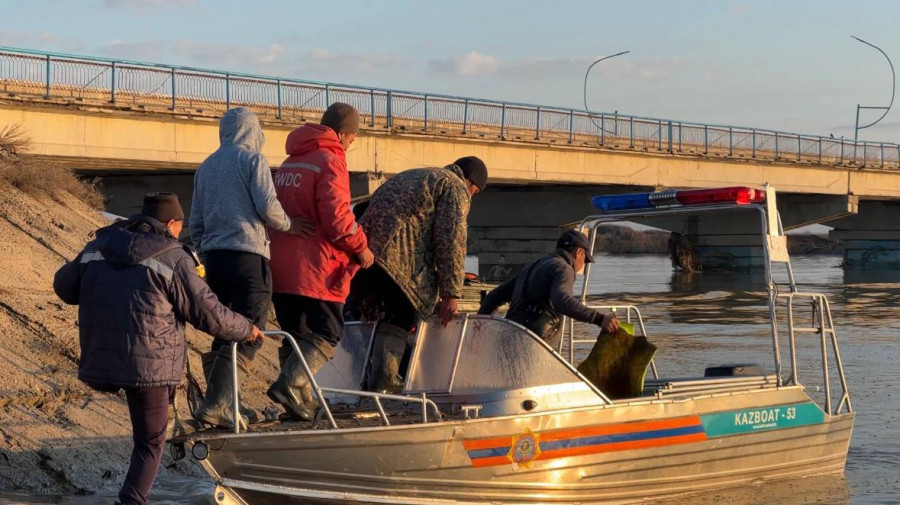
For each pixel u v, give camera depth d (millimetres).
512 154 41750
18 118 26594
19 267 12180
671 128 48594
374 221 7414
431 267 7438
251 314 6652
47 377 8961
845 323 26328
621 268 68750
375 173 35656
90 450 8039
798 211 59469
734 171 51594
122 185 36156
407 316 7832
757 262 61281
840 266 71625
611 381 7965
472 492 7062
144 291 5949
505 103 41281
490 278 52938
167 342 6031
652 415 7840
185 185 35375
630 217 9539
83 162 29125
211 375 6715
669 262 82750
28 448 7812
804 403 8961
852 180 58406
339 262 7031
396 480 6793
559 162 43750
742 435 8445
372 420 7145
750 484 8641
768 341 21688
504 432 7098
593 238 9836
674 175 48781
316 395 6605
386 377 7754
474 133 39531
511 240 52500
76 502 7203
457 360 7445
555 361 7410
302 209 6926
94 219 17875
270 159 32344
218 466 6375
